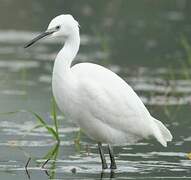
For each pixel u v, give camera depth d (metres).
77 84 12.75
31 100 18.14
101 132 13.01
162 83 20.25
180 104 18.67
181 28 28.41
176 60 23.70
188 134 15.64
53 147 14.38
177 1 33.88
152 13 31.48
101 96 12.75
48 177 12.38
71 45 13.02
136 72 21.84
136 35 27.33
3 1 31.81
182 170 12.98
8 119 16.53
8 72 21.34
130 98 13.02
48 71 21.77
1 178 12.27
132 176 12.59
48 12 30.36
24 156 13.70
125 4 33.06
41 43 26.62
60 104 13.00
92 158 13.80
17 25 28.11
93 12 31.02
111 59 23.45
